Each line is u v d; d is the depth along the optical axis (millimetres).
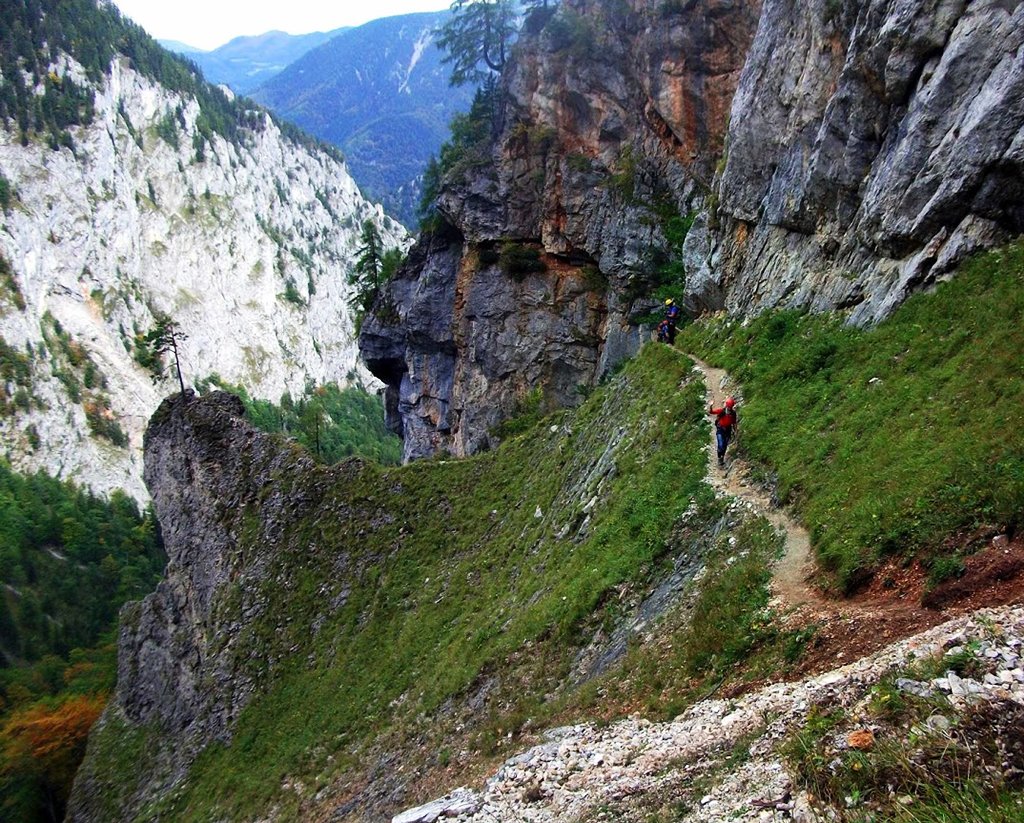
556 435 48344
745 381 30062
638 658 18625
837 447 20156
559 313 77188
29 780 78500
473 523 48719
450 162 88375
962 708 8930
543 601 28328
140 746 64000
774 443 23250
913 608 12805
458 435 86312
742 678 14359
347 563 53562
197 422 69062
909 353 21688
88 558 167500
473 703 26391
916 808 7918
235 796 41938
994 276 21141
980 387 17156
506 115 80750
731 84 65250
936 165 24656
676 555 22469
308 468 61281
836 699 11008
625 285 70750
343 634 48688
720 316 40406
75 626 142875
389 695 37531
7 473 193625
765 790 9859
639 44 70875
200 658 60531
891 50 27406
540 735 18984
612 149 74125
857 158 29969
